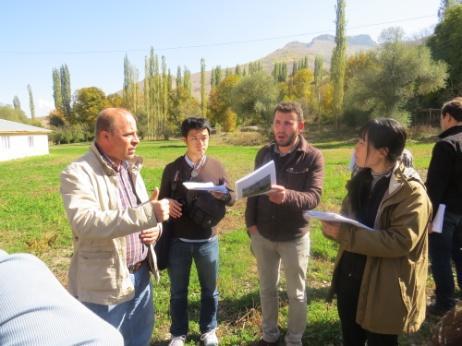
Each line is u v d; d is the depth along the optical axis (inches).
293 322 131.3
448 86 1715.1
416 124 1652.3
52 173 799.1
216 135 2320.4
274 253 134.4
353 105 1649.9
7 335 32.4
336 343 141.0
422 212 90.9
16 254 45.6
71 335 33.8
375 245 91.3
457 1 2084.2
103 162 97.6
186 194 132.7
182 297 139.3
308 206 118.6
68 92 3454.7
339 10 1851.6
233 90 2178.9
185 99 3056.1
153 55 2861.7
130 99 3176.7
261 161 134.5
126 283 97.8
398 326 94.7
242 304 171.5
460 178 139.6
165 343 147.3
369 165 97.9
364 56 2598.4
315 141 1791.3
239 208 379.9
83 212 88.7
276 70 4045.3
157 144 2066.9
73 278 97.1
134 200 107.6
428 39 1964.8
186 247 135.0
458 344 43.2
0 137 1245.7
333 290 111.4
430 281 188.2
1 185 615.5
